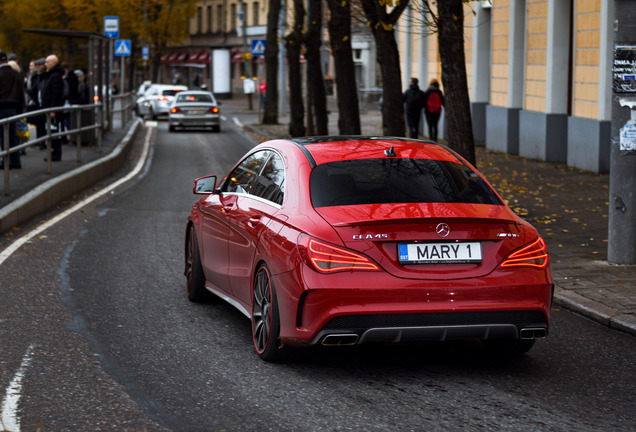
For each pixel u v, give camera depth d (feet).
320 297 20.84
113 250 40.14
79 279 33.68
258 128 139.54
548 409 19.75
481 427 18.45
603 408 19.89
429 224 21.27
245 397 20.36
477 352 24.73
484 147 100.73
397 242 21.11
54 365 22.66
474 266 21.40
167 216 51.57
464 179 23.76
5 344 24.52
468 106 47.96
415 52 122.72
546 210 52.01
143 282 33.47
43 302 29.76
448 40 47.52
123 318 27.91
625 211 35.70
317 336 21.01
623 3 35.14
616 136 35.60
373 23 61.77
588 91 73.67
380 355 24.21
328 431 18.11
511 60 90.43
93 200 58.34
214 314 28.76
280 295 22.06
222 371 22.47
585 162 73.31
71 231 45.21
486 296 21.17
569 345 25.57
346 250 20.97
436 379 22.02
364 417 19.02
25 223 47.44
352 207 21.97
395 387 21.27
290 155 24.64
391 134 62.90
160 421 18.67
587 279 33.24
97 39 93.56
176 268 36.35
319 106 96.37
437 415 19.19
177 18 267.18
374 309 20.71
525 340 23.56
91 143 85.61
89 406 19.57
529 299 21.50
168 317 28.25
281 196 23.72
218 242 27.66
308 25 95.45
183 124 136.98
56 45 220.84
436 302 20.93
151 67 346.54
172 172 78.69
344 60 79.41
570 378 22.29
